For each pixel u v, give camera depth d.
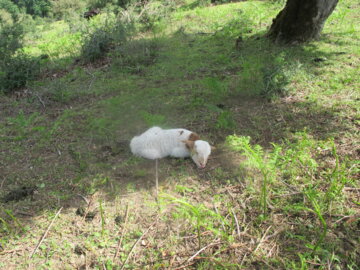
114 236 3.52
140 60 8.74
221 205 3.79
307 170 4.08
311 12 8.09
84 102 6.80
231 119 5.31
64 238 3.54
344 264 2.96
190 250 3.28
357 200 3.60
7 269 3.22
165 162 4.60
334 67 6.90
